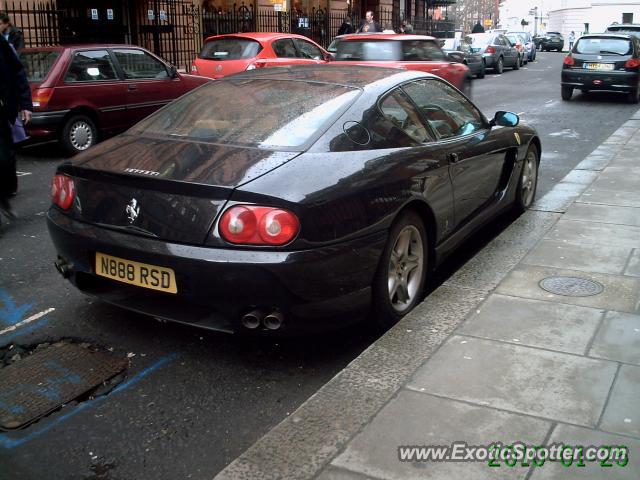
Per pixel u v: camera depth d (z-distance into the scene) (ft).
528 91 66.28
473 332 12.75
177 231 11.55
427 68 41.16
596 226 19.65
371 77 15.39
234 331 11.71
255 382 12.16
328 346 13.50
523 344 12.24
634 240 18.28
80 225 12.76
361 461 9.11
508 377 11.11
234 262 11.09
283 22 77.92
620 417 9.93
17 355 12.99
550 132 41.01
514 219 21.80
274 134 13.04
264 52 43.16
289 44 45.14
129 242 11.96
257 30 74.23
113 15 58.70
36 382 12.01
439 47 44.29
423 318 13.42
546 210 22.09
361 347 13.48
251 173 11.66
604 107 53.57
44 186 27.20
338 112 13.50
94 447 10.28
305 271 11.30
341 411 10.30
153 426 10.82
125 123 35.32
